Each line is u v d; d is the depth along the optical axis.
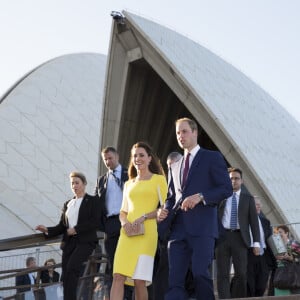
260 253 9.77
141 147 7.18
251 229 9.52
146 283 7.46
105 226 8.67
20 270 10.20
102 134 22.81
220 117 20.55
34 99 34.19
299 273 9.80
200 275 6.16
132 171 7.40
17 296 9.98
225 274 9.45
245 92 24.94
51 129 34.03
